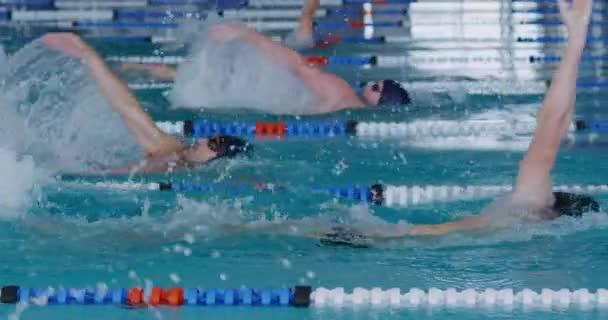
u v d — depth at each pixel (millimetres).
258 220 8359
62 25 16922
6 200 8578
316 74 12516
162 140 9898
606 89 13695
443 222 8484
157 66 13867
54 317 6402
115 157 9703
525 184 8297
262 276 7129
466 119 12109
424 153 10734
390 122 11844
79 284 6914
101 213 8445
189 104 12469
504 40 16344
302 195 9109
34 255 7504
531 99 13172
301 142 11156
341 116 12102
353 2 18078
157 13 17438
